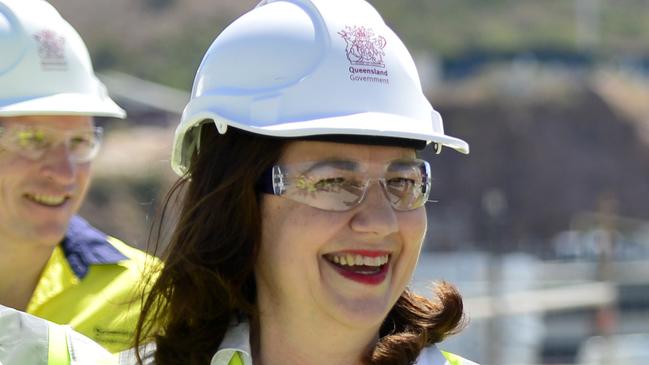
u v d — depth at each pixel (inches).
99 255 272.8
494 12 3184.1
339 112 175.8
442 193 2436.0
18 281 269.9
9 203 266.2
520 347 810.8
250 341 186.2
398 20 3144.7
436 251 1786.4
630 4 3262.8
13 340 172.1
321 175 174.7
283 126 174.1
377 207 174.9
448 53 2967.5
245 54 181.8
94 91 291.0
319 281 175.5
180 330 186.2
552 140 2549.2
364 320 174.2
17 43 283.1
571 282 1207.6
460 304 187.5
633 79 2842.0
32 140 269.1
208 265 182.5
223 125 179.5
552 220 2442.2
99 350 177.0
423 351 183.8
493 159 2522.1
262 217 179.9
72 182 271.1
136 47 2864.2
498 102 2608.3
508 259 1153.4
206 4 3068.4
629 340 1046.4
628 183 2514.8
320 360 180.9
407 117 178.4
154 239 196.4
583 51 2960.1
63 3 3070.9
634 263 1235.9
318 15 180.1
